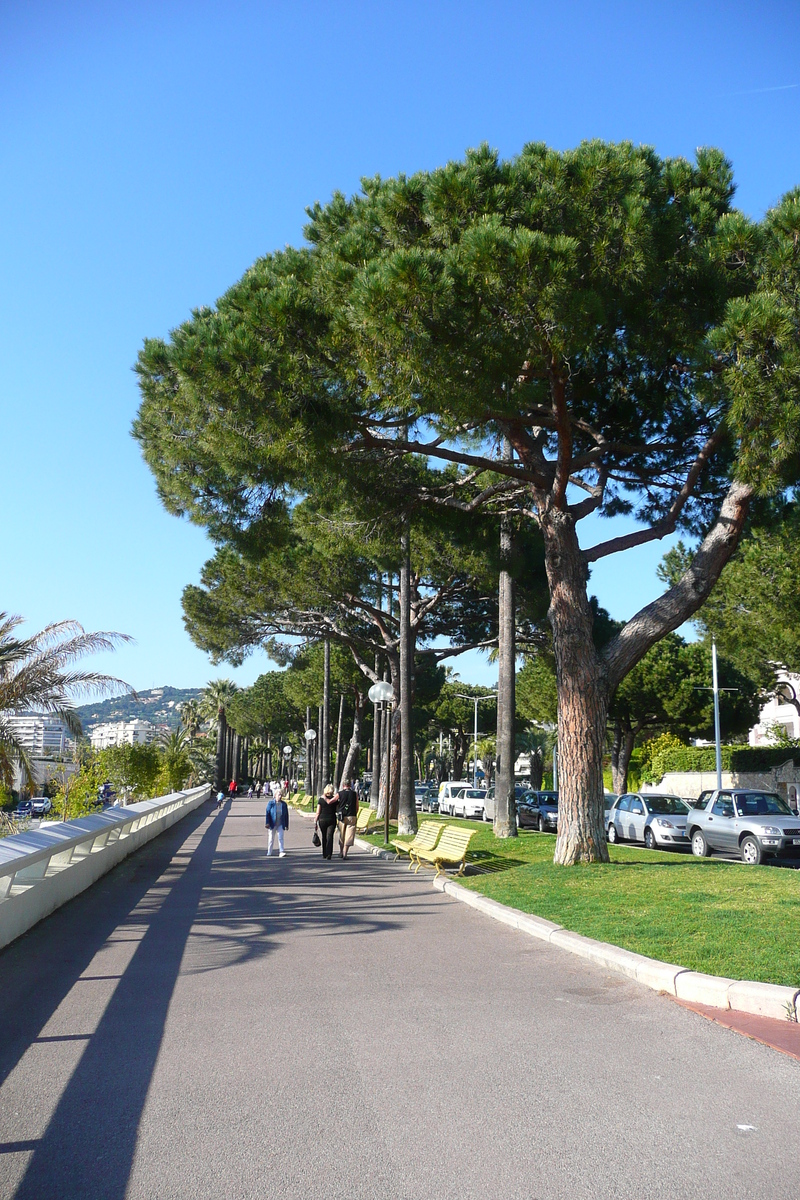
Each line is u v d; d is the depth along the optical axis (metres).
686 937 8.57
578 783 14.61
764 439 11.41
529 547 22.86
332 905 12.41
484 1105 4.85
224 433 12.97
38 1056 5.77
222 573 28.73
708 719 41.78
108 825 15.52
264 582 27.86
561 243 10.84
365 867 17.72
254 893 13.69
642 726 44.62
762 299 10.95
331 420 12.75
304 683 52.78
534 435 16.64
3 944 9.30
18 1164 4.18
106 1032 6.32
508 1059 5.63
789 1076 5.25
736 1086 5.09
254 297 12.37
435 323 11.18
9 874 9.05
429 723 83.38
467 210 11.78
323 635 30.64
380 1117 4.70
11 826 17.08
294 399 12.37
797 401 11.15
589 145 12.09
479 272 11.02
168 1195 3.88
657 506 17.05
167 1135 4.50
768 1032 6.09
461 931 10.30
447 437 14.69
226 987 7.63
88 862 14.33
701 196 12.63
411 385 11.84
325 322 12.62
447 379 11.53
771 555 24.98
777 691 35.66
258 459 13.28
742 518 14.39
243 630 29.91
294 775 112.06
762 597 25.88
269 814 20.30
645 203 11.59
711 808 20.88
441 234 11.98
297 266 13.41
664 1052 5.73
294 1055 5.77
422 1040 6.07
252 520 16.02
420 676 42.69
